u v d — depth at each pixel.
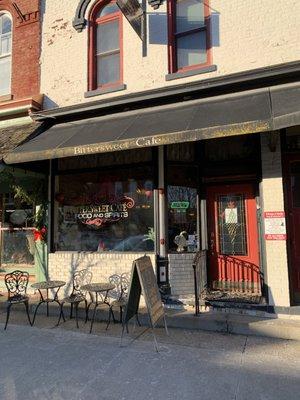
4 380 4.23
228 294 6.95
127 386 4.06
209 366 4.55
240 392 3.88
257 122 5.43
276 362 4.66
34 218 8.51
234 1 7.18
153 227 7.32
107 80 8.43
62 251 8.12
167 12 7.72
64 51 8.78
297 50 6.62
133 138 6.27
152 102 7.45
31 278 8.48
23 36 9.38
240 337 5.64
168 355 4.92
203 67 7.28
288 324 5.73
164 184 7.23
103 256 7.54
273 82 6.56
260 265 6.69
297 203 6.76
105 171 7.93
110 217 7.81
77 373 4.40
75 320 6.68
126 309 5.46
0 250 9.06
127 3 6.96
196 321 6.07
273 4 6.86
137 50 7.92
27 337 5.77
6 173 7.87
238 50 7.05
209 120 6.02
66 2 8.90
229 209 7.41
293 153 6.71
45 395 3.87
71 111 8.03
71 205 8.20
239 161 7.24
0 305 7.68
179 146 7.43
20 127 8.64
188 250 7.32
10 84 9.54
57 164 8.37
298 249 6.67
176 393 3.88
